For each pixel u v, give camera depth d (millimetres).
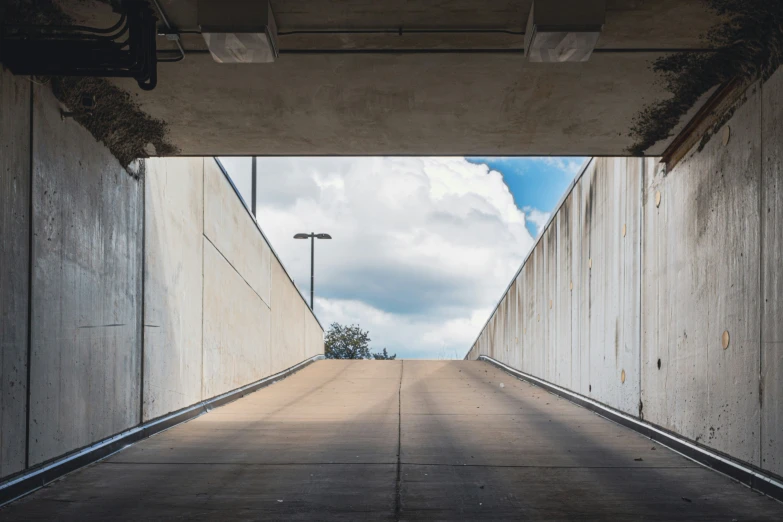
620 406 10578
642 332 9586
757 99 6285
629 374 10141
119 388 8188
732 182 6805
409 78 6895
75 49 5508
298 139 8641
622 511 5375
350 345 47906
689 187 7961
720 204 7086
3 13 5383
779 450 5762
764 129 6133
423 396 14391
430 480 6383
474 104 7508
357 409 12125
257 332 17078
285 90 7176
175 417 10156
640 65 6582
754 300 6270
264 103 7500
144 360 9102
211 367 12758
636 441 8711
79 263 6984
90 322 7281
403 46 6254
